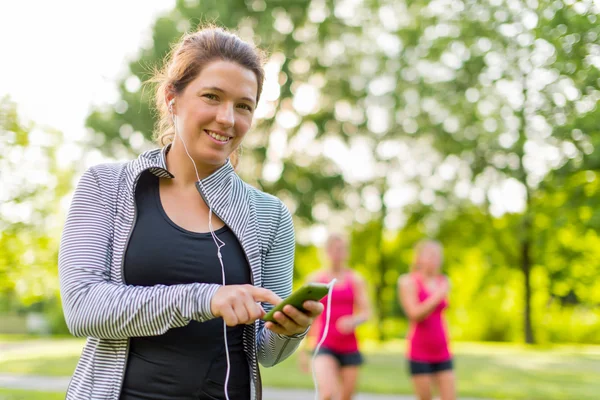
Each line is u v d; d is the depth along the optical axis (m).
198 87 1.89
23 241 8.00
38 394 9.34
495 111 20.05
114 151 22.19
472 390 10.87
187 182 1.98
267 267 2.10
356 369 6.75
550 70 9.16
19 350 20.47
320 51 25.06
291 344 1.97
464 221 27.30
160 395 1.81
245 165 23.39
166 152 2.04
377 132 25.91
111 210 1.89
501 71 16.12
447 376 6.62
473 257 29.80
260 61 2.00
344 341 6.72
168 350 1.83
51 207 8.12
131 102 21.53
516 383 12.08
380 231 28.98
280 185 24.31
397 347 26.70
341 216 26.41
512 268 27.95
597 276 22.77
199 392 1.85
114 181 1.92
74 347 21.70
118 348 1.81
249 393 1.98
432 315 6.67
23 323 35.00
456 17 18.95
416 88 24.14
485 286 29.44
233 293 1.67
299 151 25.27
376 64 25.16
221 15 21.92
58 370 13.26
